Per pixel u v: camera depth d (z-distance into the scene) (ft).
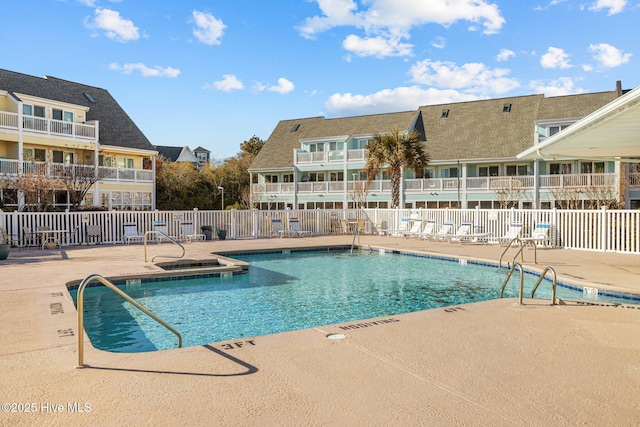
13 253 48.91
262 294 33.04
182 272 36.81
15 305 23.39
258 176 142.20
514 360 14.85
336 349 15.93
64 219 57.72
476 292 33.99
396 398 11.79
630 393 12.20
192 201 150.30
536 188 97.91
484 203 107.76
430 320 20.21
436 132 119.96
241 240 66.95
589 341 17.06
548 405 11.42
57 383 12.79
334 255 55.72
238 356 15.17
